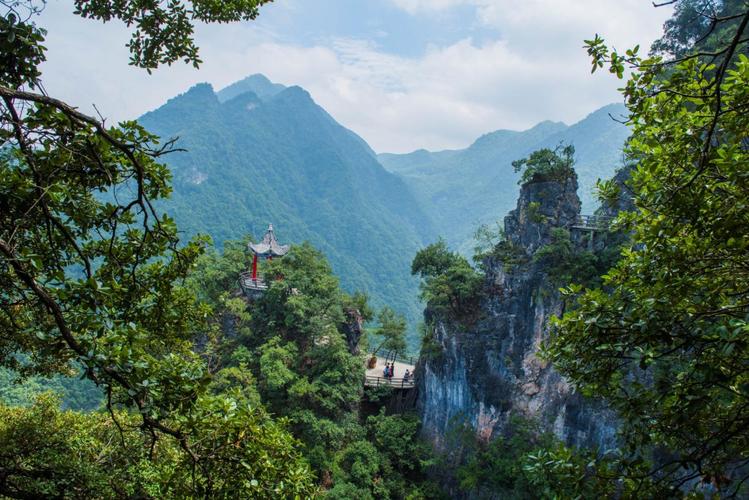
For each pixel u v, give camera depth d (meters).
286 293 44.66
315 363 42.81
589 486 8.91
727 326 7.40
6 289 7.98
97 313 6.76
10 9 7.36
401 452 42.09
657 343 8.60
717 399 8.88
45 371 12.27
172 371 7.73
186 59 11.88
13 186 7.18
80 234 9.33
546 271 39.84
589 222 39.81
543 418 39.47
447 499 41.59
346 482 38.28
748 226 8.20
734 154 7.91
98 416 15.73
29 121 7.62
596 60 9.16
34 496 8.14
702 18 44.75
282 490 8.50
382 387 46.47
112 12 10.99
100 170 8.57
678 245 9.31
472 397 43.00
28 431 12.78
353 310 50.41
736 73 8.29
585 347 9.29
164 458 12.81
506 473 37.56
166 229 9.56
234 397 9.71
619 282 10.13
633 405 8.91
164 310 10.67
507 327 41.94
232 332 46.31
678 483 8.14
